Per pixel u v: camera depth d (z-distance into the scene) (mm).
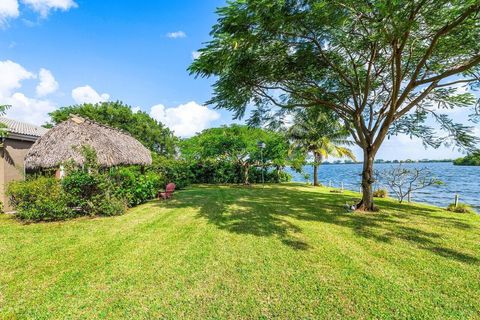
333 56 9500
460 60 9305
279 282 3977
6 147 10797
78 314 3197
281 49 8258
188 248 5539
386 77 11156
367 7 5910
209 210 10008
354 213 9445
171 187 13805
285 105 10836
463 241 6117
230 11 6316
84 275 4262
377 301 3453
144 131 37719
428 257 5059
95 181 8953
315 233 6699
